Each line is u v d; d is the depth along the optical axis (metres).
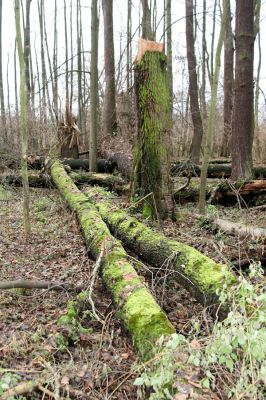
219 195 8.57
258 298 2.38
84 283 4.53
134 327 3.13
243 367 2.24
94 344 3.40
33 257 5.72
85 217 6.12
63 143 12.84
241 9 9.44
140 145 6.87
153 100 6.65
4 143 12.94
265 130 16.55
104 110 15.43
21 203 9.00
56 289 4.51
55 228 7.02
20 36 5.91
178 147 17.48
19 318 3.96
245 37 9.45
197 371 2.41
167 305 4.12
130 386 2.87
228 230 6.06
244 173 9.65
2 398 2.60
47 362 2.93
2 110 16.80
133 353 3.26
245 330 2.44
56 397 2.56
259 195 8.44
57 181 9.23
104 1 15.61
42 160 11.65
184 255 4.16
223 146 17.91
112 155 11.72
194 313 3.91
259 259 4.93
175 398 2.24
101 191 8.73
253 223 6.64
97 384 2.88
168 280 4.42
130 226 5.39
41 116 16.33
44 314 4.01
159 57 6.64
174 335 2.37
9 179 10.56
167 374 2.27
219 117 21.30
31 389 2.71
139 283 3.70
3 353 3.19
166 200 6.79
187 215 6.97
